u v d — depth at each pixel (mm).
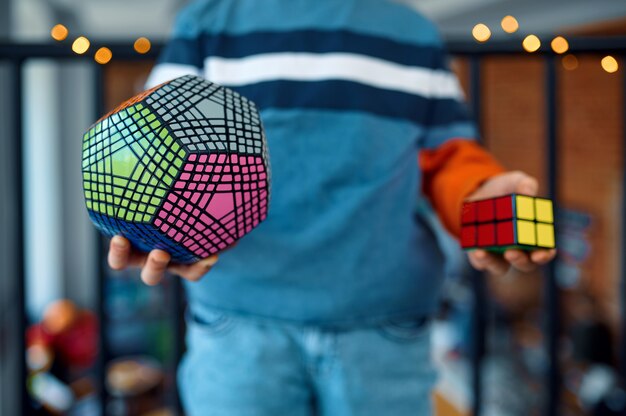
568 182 5848
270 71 760
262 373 742
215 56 774
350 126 754
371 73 786
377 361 759
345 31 784
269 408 744
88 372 3760
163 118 516
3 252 3068
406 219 783
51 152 5602
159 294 4879
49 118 5504
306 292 734
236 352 747
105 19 6656
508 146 6758
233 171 530
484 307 1100
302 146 748
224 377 749
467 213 667
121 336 4477
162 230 523
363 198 740
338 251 736
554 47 1050
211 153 514
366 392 752
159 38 1007
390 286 760
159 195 511
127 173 513
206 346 770
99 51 965
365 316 752
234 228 555
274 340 746
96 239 1018
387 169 768
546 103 1084
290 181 743
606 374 4566
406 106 808
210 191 523
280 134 745
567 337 5203
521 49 1049
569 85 5746
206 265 579
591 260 5457
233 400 743
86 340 3848
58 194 5797
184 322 1080
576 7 4684
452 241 870
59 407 3115
